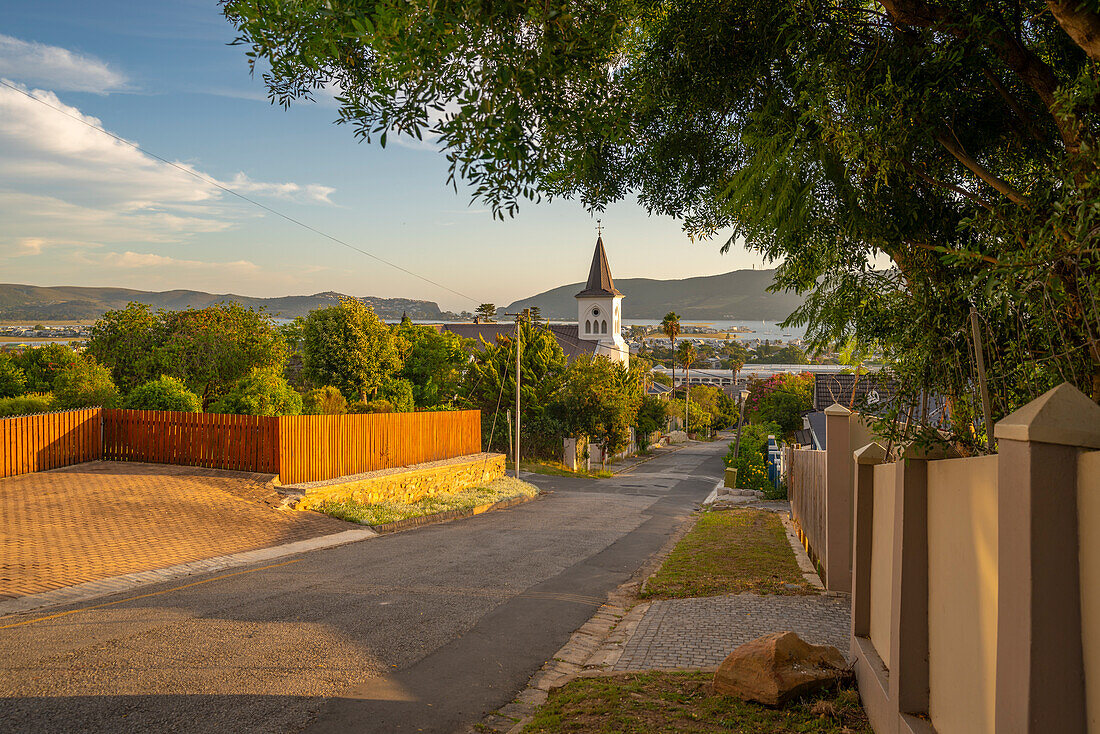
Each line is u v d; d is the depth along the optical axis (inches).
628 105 204.4
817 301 264.1
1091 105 126.3
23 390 1258.6
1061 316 128.3
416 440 978.1
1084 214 103.9
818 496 442.6
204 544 522.9
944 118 192.2
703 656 271.0
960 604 136.8
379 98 177.8
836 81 192.1
